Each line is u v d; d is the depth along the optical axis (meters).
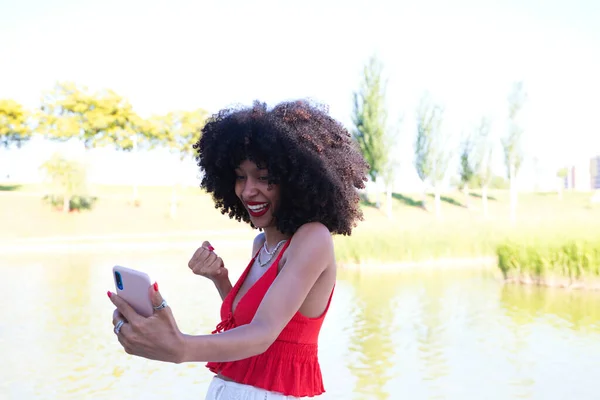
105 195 41.75
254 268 1.95
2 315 10.01
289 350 1.79
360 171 2.08
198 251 2.15
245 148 1.86
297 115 1.96
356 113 38.28
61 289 13.20
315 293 1.78
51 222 34.91
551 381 5.98
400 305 10.62
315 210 1.86
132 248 25.30
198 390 5.82
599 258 12.17
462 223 20.61
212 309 10.34
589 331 8.22
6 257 21.25
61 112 40.00
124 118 40.91
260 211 1.89
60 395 5.73
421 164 41.59
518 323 8.86
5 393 5.80
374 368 6.50
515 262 13.30
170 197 43.22
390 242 17.09
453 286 12.88
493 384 5.89
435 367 6.54
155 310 1.39
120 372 6.44
